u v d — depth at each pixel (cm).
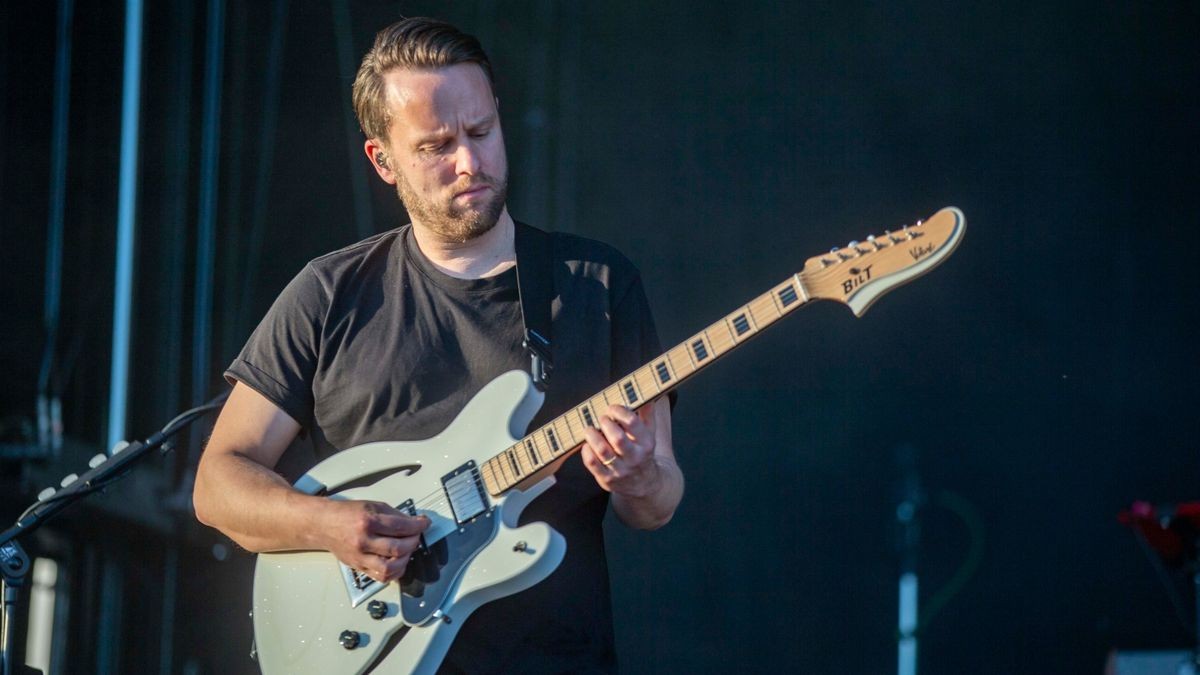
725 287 1161
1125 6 1191
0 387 740
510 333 389
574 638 370
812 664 1147
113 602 741
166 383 778
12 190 759
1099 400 1188
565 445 370
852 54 1185
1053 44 1198
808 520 1173
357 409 392
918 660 1151
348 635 378
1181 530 794
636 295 398
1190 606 1141
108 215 777
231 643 769
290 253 824
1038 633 1161
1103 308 1195
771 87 1177
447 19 1035
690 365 363
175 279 788
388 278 402
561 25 1091
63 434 750
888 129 1191
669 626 1144
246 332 807
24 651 715
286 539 376
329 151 835
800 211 1176
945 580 1170
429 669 369
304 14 837
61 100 771
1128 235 1196
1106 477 1181
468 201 380
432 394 388
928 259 351
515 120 1073
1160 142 1198
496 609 370
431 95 377
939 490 1182
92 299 770
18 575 421
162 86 793
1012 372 1193
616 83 1157
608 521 1154
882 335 1195
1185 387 1184
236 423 398
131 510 733
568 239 404
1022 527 1177
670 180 1159
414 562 374
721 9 1170
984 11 1192
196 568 768
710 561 1159
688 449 1176
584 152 1145
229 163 809
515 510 374
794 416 1185
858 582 1164
